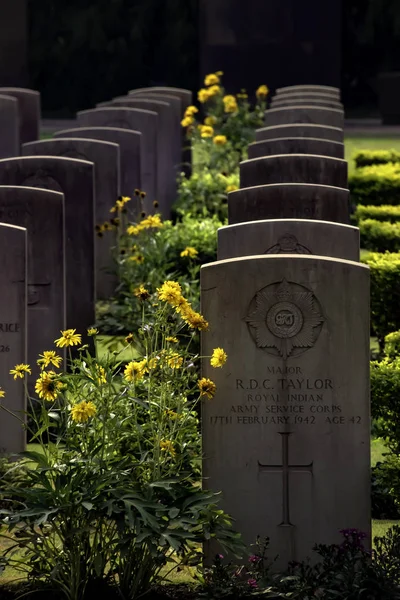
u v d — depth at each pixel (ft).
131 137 60.13
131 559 25.32
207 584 25.58
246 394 27.09
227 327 27.02
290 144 53.01
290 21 123.75
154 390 27.66
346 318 26.76
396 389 30.96
